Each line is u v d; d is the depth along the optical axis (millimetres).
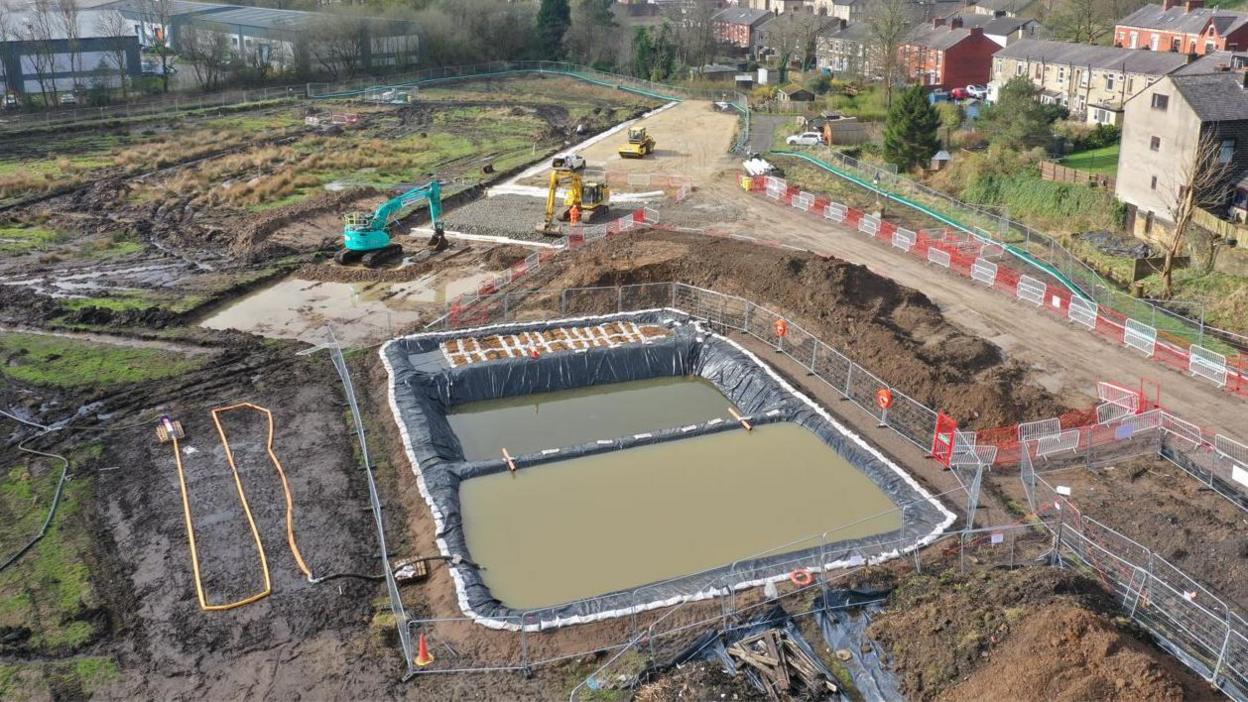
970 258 49031
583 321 41844
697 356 39562
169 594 25328
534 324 41438
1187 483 29516
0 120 82875
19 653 23234
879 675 22172
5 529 27906
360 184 66438
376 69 113750
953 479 30234
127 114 88500
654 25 146750
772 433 33656
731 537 27953
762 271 44000
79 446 32375
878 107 91625
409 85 108188
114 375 37688
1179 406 34719
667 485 30609
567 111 97688
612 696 21781
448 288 47500
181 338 41125
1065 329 41500
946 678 21359
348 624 24359
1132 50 81438
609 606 24328
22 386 36688
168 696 22016
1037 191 63156
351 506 29141
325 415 34438
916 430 33094
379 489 30109
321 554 26938
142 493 29609
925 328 40219
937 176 69375
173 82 102750
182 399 35688
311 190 65250
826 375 37062
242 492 29656
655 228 55688
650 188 65938
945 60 101938
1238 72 54906
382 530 27938
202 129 85062
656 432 33250
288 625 24281
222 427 33531
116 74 99312
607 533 28203
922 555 26297
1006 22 111938
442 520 28016
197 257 51781
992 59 99750
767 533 28125
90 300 45125
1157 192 55750
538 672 22703
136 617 24516
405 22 115375
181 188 64438
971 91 99375
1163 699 19281
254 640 23766
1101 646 20359
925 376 35250
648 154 76812
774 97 99938
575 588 25891
